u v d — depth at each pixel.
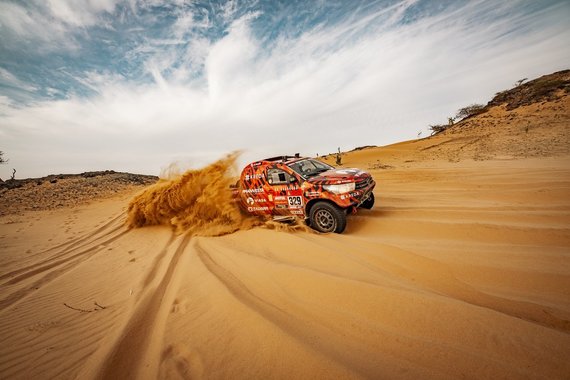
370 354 2.02
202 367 2.16
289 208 6.24
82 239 8.11
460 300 2.66
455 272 3.28
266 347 2.24
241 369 2.07
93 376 2.24
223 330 2.60
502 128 32.59
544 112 31.86
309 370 1.92
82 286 4.51
